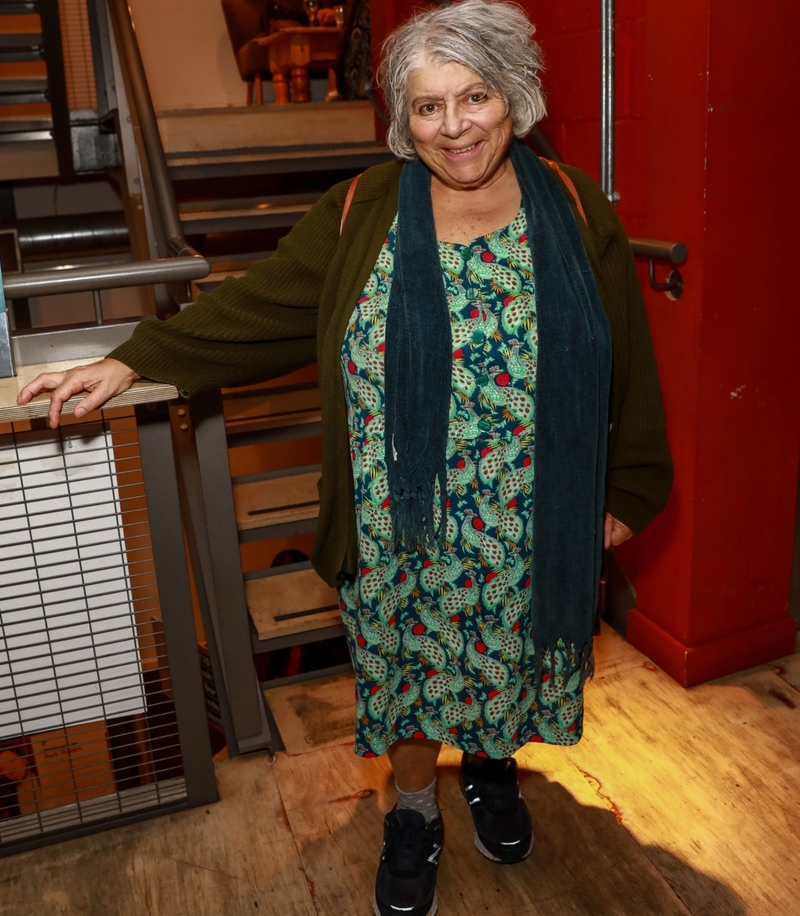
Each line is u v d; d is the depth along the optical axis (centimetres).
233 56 457
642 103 206
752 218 192
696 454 204
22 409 142
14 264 376
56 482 160
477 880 167
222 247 368
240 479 243
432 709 148
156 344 143
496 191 129
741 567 219
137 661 178
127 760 241
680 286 198
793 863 167
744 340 200
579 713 151
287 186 367
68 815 182
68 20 405
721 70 178
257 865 172
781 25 181
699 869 167
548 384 127
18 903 166
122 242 433
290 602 227
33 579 165
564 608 139
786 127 188
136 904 165
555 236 127
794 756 195
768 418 209
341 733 209
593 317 127
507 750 147
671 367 206
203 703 181
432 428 126
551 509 133
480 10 117
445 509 131
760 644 226
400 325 125
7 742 236
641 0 201
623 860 170
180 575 172
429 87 116
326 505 140
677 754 197
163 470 166
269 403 254
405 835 160
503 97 119
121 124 294
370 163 304
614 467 147
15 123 397
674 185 192
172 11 445
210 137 317
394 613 139
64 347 167
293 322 144
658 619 229
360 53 347
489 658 140
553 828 178
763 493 215
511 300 125
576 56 231
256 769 198
